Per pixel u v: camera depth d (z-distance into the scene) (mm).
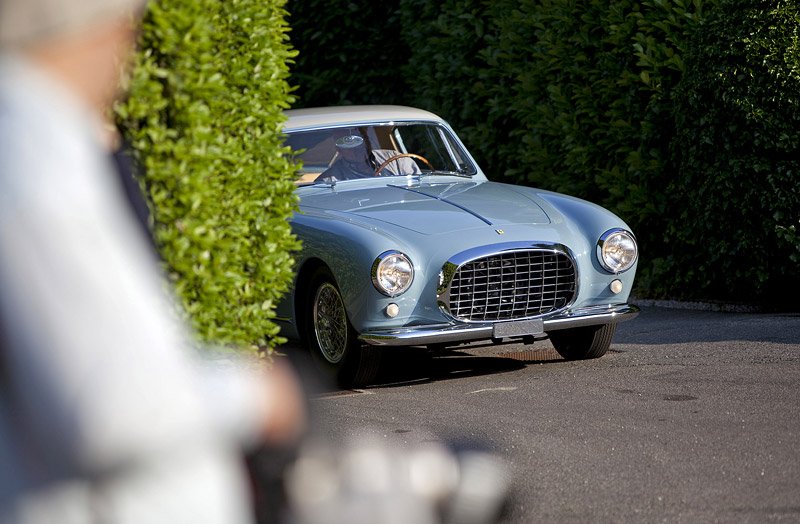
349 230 12320
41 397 2037
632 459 8781
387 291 11891
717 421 9820
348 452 2639
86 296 2064
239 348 7480
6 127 2102
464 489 2643
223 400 2553
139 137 6859
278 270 8273
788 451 8766
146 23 6824
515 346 14664
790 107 15211
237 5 8000
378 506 2488
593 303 12852
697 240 16547
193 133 7109
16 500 2123
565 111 19047
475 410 10836
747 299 16688
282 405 2688
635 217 17688
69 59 2297
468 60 21453
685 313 16422
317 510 2512
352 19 24344
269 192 8383
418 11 23062
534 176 19656
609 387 11562
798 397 10523
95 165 2195
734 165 15547
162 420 2100
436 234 12383
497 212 13070
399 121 15445
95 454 2055
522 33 20062
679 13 16812
